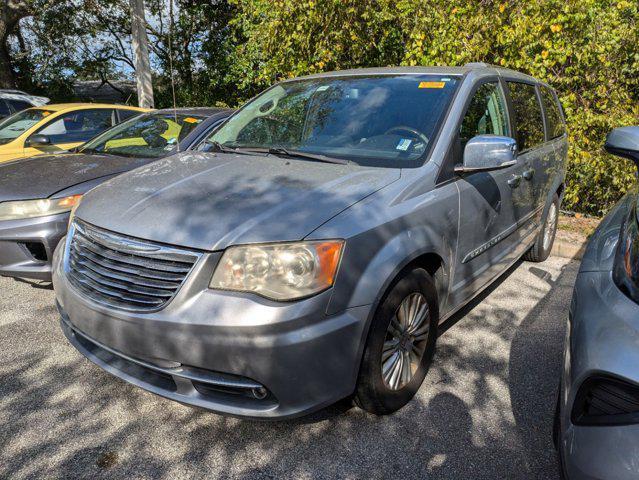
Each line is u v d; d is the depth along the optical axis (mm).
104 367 2514
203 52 15648
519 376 3139
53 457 2402
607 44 5902
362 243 2305
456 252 2994
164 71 16594
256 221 2270
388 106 3270
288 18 7059
